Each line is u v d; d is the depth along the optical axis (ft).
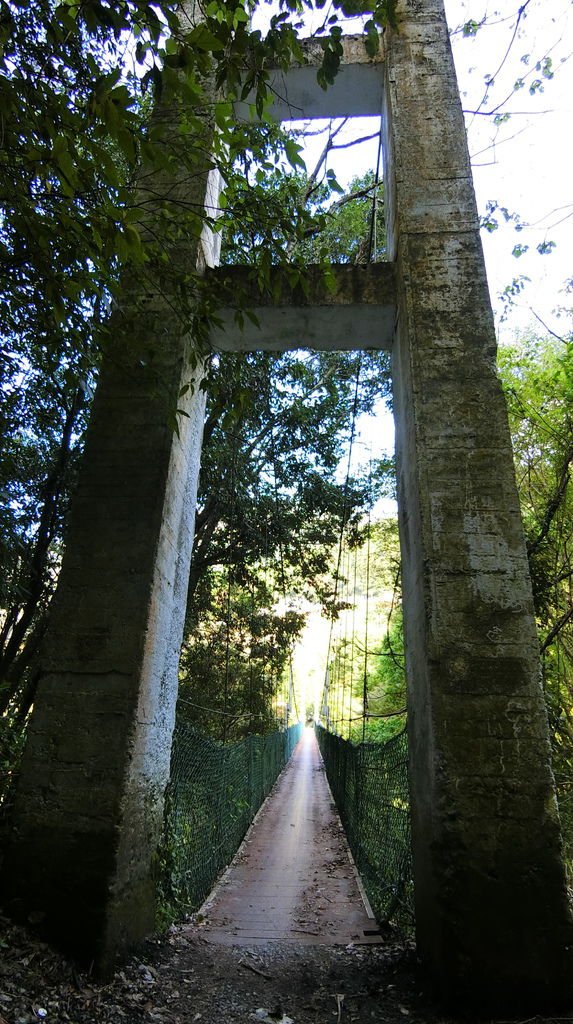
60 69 8.80
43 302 11.74
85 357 12.07
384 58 18.31
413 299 14.71
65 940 10.53
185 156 10.41
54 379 16.96
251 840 30.25
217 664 43.55
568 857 19.19
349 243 35.65
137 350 13.39
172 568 14.51
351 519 39.58
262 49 8.49
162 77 7.85
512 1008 9.81
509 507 12.93
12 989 9.09
